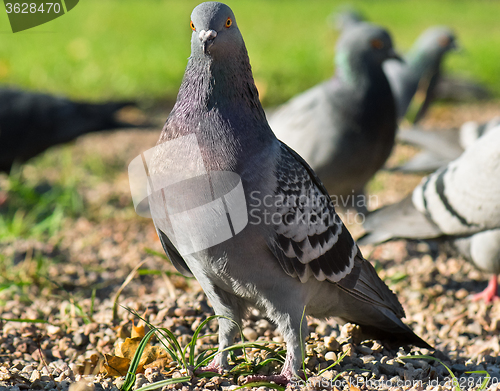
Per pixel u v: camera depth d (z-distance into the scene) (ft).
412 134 30.12
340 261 13.29
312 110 23.94
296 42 83.10
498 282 21.02
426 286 21.80
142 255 24.53
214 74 11.85
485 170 18.99
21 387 12.41
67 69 61.52
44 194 31.53
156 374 12.95
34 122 33.71
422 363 14.10
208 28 11.65
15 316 17.75
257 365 13.34
